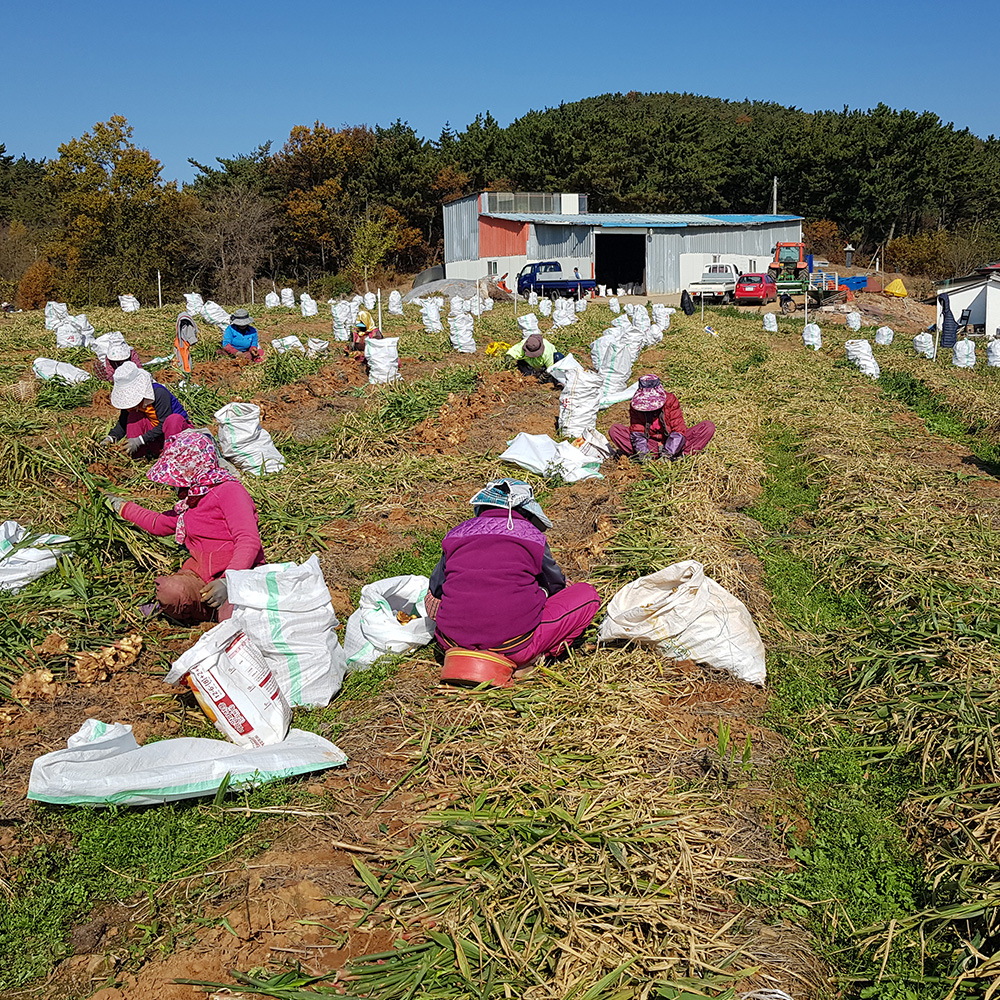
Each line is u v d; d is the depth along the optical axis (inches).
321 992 119.8
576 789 161.9
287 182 2399.1
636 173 2598.4
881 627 234.8
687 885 141.3
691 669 208.1
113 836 151.1
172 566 247.8
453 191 2464.3
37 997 122.6
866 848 156.1
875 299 1780.3
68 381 476.4
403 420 430.9
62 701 189.9
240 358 596.1
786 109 4507.9
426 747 174.4
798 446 453.4
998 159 3171.8
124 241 1948.8
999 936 132.5
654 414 380.2
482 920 131.8
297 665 190.4
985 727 178.1
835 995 128.3
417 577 231.8
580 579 261.1
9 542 235.9
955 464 422.9
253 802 160.1
